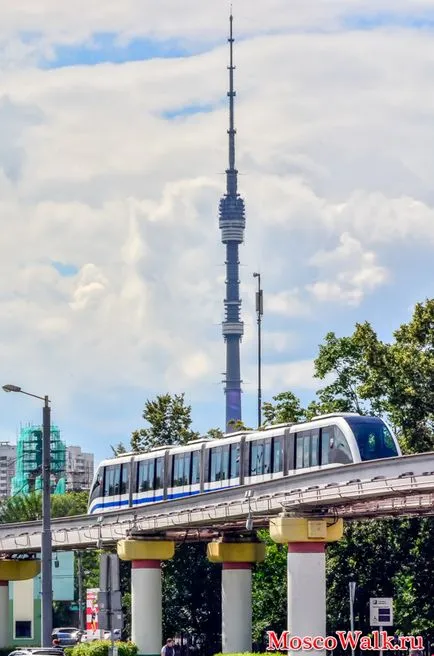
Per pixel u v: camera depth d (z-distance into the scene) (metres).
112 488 104.81
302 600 71.44
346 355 106.31
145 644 86.50
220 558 88.25
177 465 97.44
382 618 62.69
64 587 156.12
